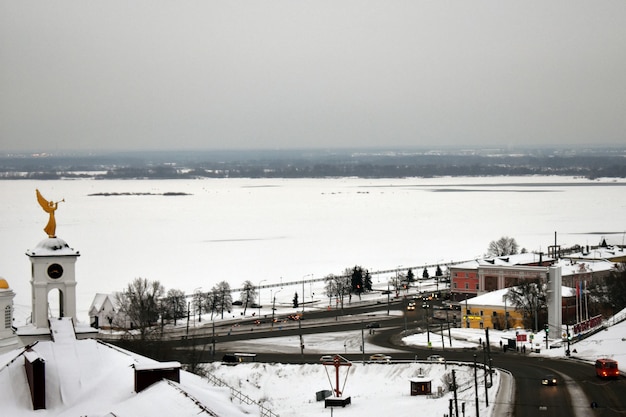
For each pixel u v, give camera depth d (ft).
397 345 649.61
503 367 518.78
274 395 519.19
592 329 645.10
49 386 272.92
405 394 474.90
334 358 515.50
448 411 398.42
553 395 421.59
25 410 262.88
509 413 382.63
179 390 249.55
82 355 295.07
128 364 286.25
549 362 531.91
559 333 634.02
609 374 463.42
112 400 261.03
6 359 292.61
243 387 522.06
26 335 333.83
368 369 552.41
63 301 349.00
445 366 537.24
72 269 347.97
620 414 375.45
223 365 578.25
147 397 251.39
